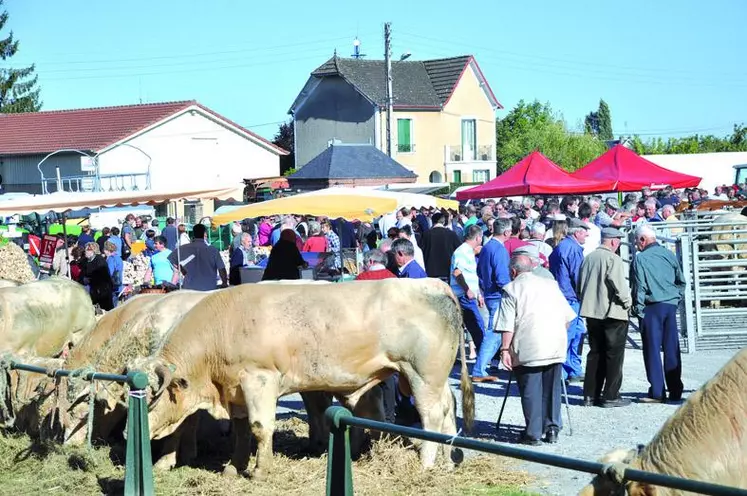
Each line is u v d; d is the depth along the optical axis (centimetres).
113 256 1967
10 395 980
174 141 5509
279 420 1092
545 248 1413
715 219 1689
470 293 1322
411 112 6806
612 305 1106
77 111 5816
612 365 1122
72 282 1156
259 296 867
